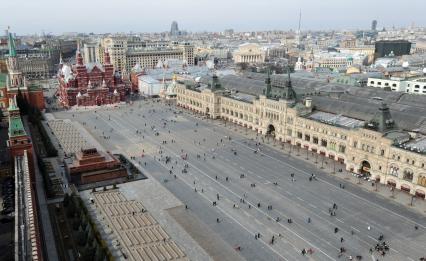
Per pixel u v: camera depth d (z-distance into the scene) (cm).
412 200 12112
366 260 8944
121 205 11612
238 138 19350
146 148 17525
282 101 18362
